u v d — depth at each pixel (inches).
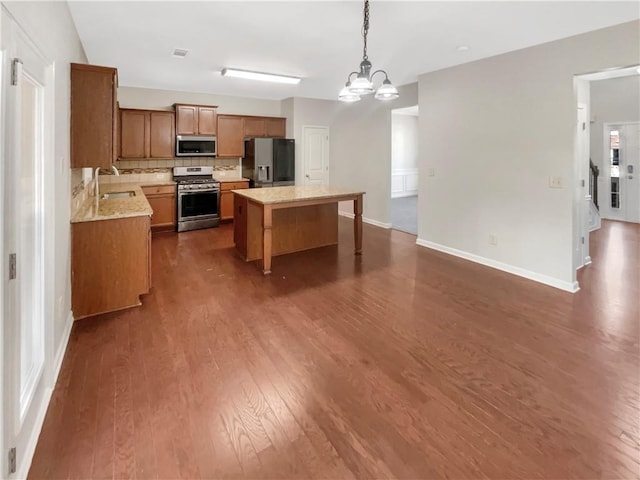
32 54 69.2
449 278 166.2
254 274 171.2
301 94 280.4
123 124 242.4
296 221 210.4
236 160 301.4
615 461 66.2
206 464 65.5
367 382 90.0
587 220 183.8
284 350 104.9
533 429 74.3
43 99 80.0
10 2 55.2
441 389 87.4
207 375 92.5
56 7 94.1
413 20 126.3
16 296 58.4
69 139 117.2
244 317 126.2
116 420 76.1
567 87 145.0
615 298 142.3
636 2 111.0
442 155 201.6
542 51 151.6
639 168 280.2
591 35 135.9
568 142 147.0
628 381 89.8
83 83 120.7
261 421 76.4
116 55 171.9
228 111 286.8
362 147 289.0
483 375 92.9
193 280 162.6
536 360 99.5
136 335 112.7
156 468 64.6
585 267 181.3
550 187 154.6
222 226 276.2
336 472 64.1
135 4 115.1
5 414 53.9
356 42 150.4
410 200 427.5
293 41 149.7
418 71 201.0
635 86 276.1
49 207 82.0
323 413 79.0
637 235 244.8
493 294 147.3
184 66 192.7
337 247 221.3
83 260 123.0
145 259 133.5
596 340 109.9
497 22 127.9
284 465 65.5
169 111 258.2
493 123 173.9
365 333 115.1
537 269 162.4
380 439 71.7
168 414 78.2
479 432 73.5
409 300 141.3
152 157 253.8
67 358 99.1
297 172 299.6
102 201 162.4
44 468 64.1
